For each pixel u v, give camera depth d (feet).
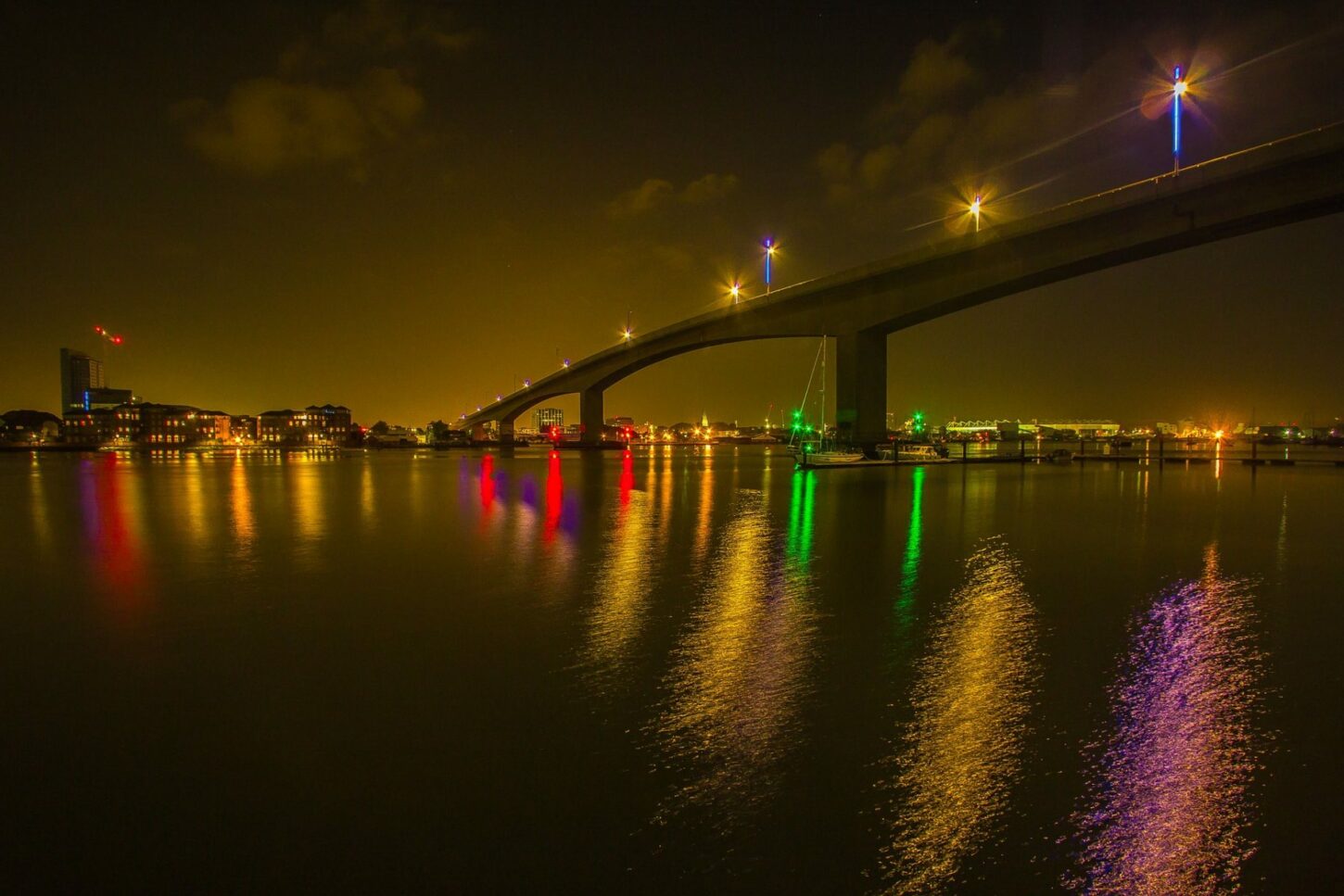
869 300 221.25
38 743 28.32
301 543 79.10
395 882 19.74
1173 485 164.14
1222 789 24.44
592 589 54.70
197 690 33.83
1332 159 131.03
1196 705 31.58
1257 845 21.39
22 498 137.80
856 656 38.34
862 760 26.48
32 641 41.73
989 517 101.71
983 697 32.60
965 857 20.79
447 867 20.36
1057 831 22.03
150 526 93.97
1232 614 46.96
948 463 262.47
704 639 41.52
